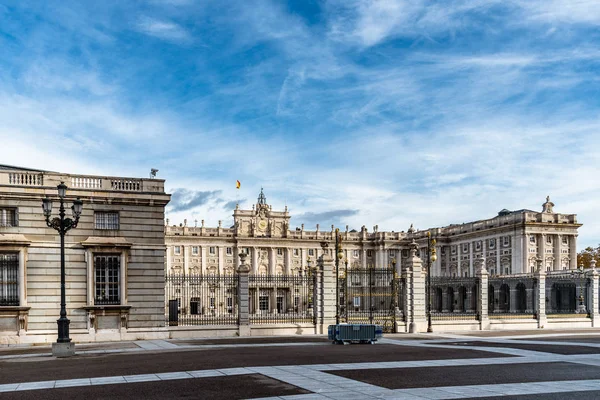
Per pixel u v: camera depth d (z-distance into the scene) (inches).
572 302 3794.3
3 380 881.5
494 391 753.6
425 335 1956.2
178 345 1509.6
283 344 1542.8
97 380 852.6
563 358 1147.3
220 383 813.9
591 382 834.8
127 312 1731.1
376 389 763.4
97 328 1704.0
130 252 1749.5
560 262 5260.8
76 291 1694.1
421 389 765.3
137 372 935.0
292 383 810.2
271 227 6259.8
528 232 5206.7
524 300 4439.0
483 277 2297.0
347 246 6565.0
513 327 2330.2
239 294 1929.1
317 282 2049.7
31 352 1400.1
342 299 2659.9
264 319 2064.5
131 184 1779.0
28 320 1648.6
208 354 1235.2
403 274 2194.9
